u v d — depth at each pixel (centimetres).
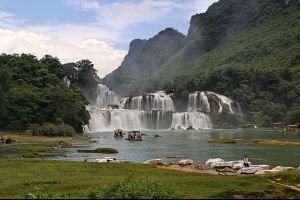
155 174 3812
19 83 13688
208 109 19788
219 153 7225
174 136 12594
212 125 18475
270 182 3119
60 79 16238
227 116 18575
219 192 2625
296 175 3303
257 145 8900
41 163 4616
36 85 14100
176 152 7444
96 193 2109
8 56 15425
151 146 8825
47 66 16125
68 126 11738
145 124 17512
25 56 15562
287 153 7119
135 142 10006
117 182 2198
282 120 18762
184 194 2466
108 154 6962
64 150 7575
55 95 12925
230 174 4250
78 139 10681
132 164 4675
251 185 2941
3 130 11812
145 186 2152
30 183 3167
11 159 5072
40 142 9525
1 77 11988
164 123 17850
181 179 3244
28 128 11862
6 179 3412
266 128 17462
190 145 9062
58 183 3169
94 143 9625
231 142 9581
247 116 19250
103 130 15725
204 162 5844
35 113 12281
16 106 12038
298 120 17138
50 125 11406
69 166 4341
